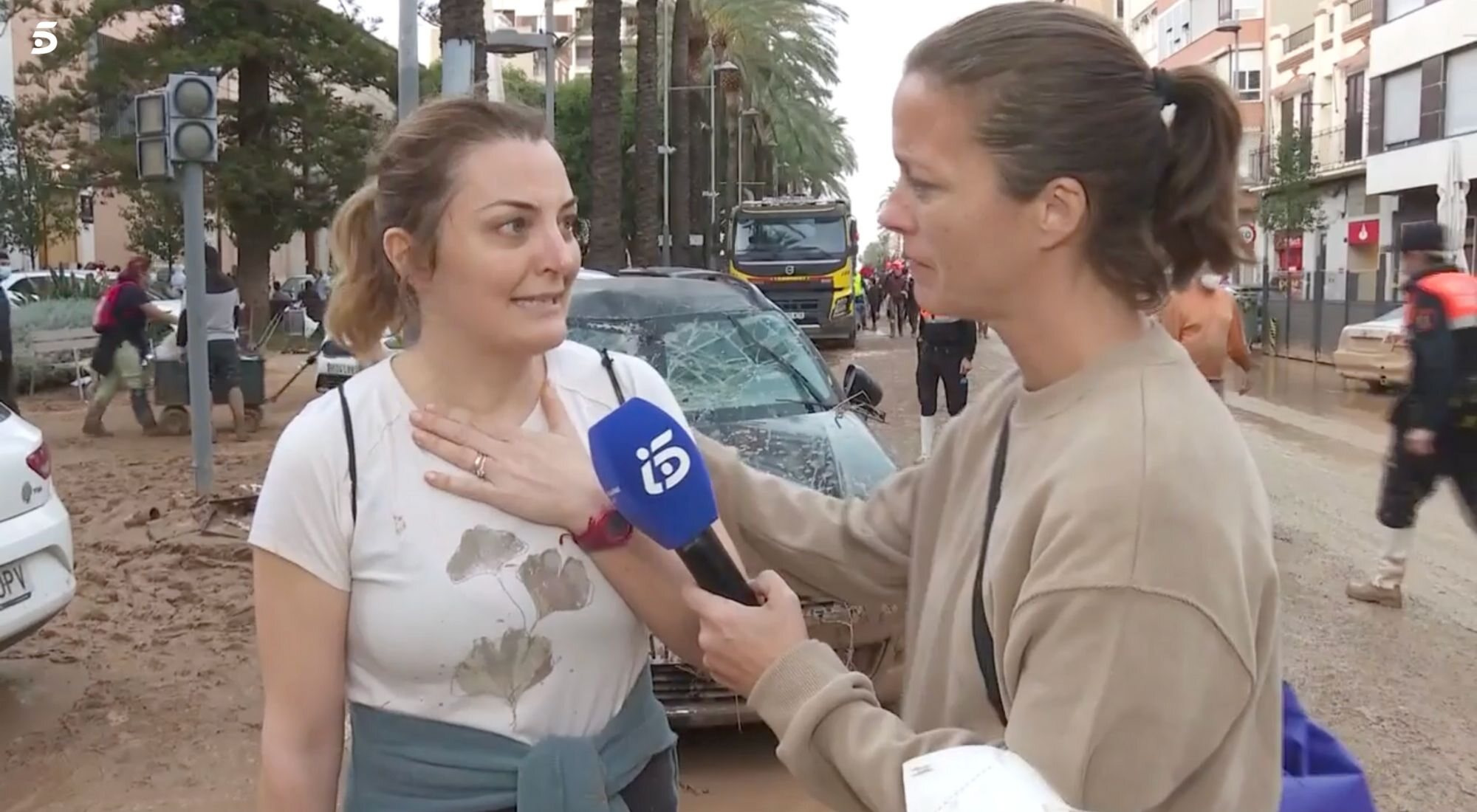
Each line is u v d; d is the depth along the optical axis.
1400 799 4.20
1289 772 1.77
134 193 26.55
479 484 1.73
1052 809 1.19
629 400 1.75
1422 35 30.33
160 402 12.83
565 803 1.71
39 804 4.16
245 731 4.78
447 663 1.72
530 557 1.74
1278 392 17.50
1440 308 6.11
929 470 1.72
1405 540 6.41
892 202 1.48
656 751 1.89
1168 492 1.26
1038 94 1.36
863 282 36.84
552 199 1.76
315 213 25.20
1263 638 1.33
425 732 1.74
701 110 42.41
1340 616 6.24
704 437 2.05
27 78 26.08
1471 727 4.80
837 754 1.44
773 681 1.51
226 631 5.94
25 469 4.84
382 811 1.76
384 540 1.72
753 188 57.38
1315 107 39.28
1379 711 4.97
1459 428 6.16
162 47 23.45
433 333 1.81
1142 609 1.24
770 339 5.90
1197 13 47.84
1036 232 1.39
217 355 12.30
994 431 1.58
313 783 1.75
